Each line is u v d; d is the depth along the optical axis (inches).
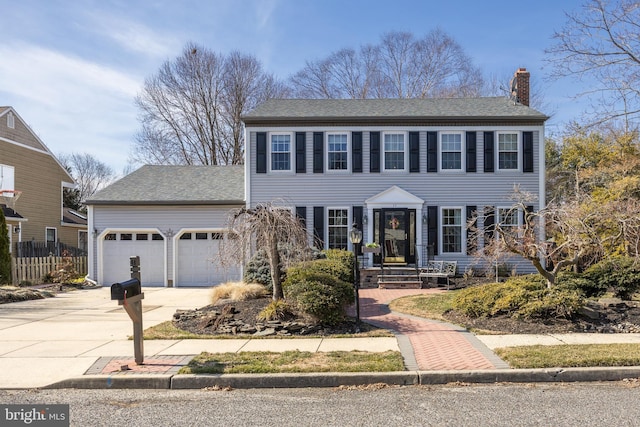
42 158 1040.8
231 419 208.2
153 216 786.2
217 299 514.3
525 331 367.6
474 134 776.3
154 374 265.9
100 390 256.7
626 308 431.2
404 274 707.4
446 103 850.8
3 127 921.5
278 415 212.8
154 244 789.9
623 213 460.1
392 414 212.7
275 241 426.0
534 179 770.2
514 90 847.1
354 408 221.8
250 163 778.2
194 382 259.9
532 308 386.3
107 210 786.2
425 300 532.7
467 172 772.6
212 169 904.9
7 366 289.6
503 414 211.0
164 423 204.2
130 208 785.6
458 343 333.7
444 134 778.2
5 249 715.4
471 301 422.3
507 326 383.6
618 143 820.0
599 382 261.1
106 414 217.0
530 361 278.2
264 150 778.2
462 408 220.1
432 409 219.1
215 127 1501.0
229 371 267.9
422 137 778.2
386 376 262.7
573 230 420.2
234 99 1487.5
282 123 778.8
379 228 769.6
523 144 771.4
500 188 770.2
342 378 261.6
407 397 238.4
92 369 278.8
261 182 777.6
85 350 326.3
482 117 765.3
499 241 444.8
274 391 251.9
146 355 308.2
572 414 209.8
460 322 408.2
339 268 503.8
